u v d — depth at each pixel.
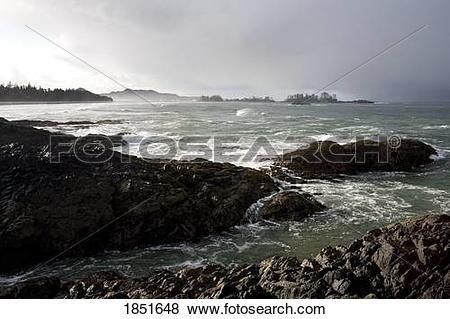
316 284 7.57
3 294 8.67
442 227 8.70
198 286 8.34
